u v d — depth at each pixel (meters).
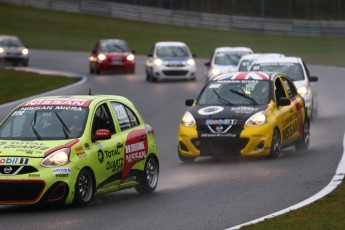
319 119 88.31
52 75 149.00
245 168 55.44
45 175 39.91
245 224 34.56
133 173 45.78
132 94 116.25
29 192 39.97
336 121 85.38
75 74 159.62
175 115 90.81
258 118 58.44
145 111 94.81
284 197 42.56
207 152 58.66
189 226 35.50
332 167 53.06
